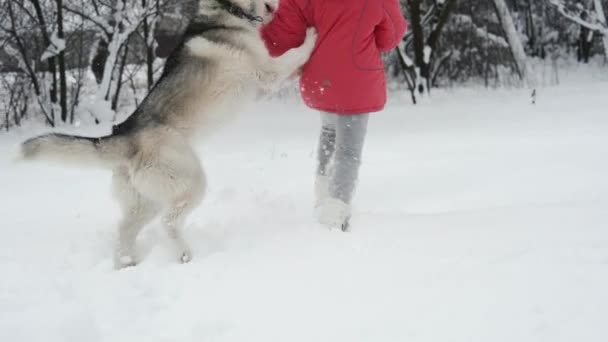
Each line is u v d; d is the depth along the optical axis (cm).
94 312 237
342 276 246
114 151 310
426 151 570
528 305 204
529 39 1574
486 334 190
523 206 324
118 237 317
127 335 216
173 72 330
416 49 1082
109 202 434
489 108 927
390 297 222
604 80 1262
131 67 1248
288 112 1053
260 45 340
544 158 480
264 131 820
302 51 329
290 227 325
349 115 326
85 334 221
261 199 404
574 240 257
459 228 293
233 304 230
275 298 232
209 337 208
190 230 347
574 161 458
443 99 1111
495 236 275
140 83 1213
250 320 216
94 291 259
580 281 215
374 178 461
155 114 321
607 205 307
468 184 420
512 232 278
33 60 948
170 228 316
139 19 959
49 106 946
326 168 357
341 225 315
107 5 959
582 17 1424
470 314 203
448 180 436
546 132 624
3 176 561
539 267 231
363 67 316
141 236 351
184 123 329
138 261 317
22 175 563
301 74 347
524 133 633
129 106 1100
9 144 774
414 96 1079
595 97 932
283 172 504
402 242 280
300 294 233
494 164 474
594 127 625
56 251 321
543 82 1187
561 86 1168
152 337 212
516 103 959
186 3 1095
